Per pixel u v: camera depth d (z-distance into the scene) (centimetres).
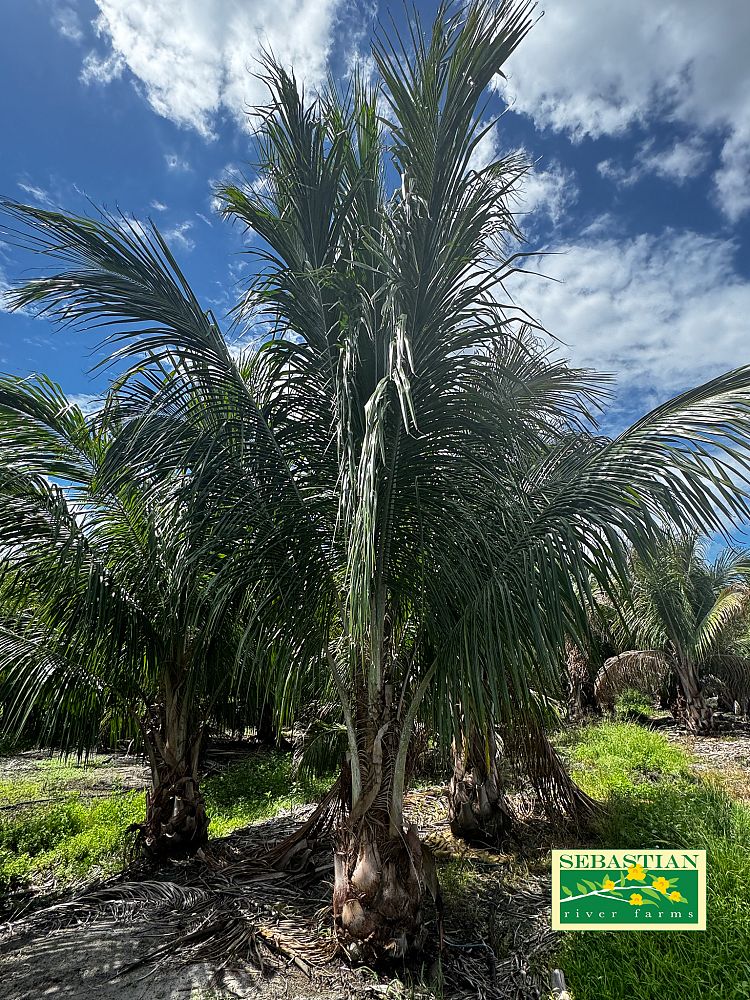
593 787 661
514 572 318
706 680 1284
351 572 262
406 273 304
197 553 337
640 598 1101
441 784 711
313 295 332
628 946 310
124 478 364
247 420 355
